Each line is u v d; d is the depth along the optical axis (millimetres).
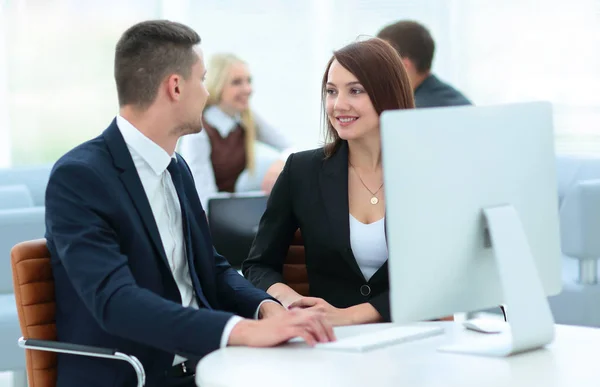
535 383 2215
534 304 2506
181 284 3115
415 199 2396
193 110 3004
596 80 8289
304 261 3721
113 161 2902
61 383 2904
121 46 2965
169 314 2592
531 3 8562
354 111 3438
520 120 2584
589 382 2223
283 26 9227
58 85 8781
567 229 5527
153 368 2865
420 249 2414
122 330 2625
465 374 2289
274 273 3623
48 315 2996
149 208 2906
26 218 5164
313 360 2416
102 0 8820
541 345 2529
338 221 3471
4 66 8625
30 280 2961
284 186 3629
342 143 3590
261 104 9281
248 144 7414
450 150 2445
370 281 3434
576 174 6492
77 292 2785
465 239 2494
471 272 2523
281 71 9273
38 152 8781
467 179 2479
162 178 3057
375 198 3500
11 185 6883
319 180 3547
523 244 2525
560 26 8438
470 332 2744
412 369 2334
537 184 2627
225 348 2535
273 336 2533
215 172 7340
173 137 3025
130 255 2854
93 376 2848
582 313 5488
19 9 8648
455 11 8945
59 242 2754
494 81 8820
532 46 8594
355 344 2533
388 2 9141
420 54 6230
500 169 2543
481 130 2500
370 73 3430
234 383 2209
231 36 9156
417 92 6320
